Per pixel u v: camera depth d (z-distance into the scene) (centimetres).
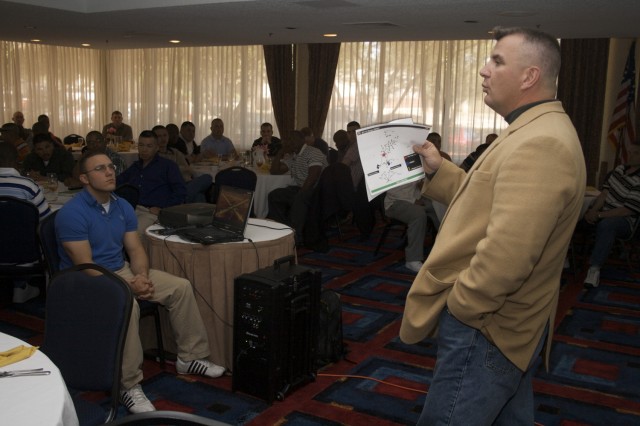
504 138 159
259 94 1046
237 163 721
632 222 510
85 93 1191
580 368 353
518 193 146
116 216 310
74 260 296
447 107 892
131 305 210
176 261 319
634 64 759
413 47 912
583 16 533
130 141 908
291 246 337
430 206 573
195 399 300
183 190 506
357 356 358
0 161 386
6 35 853
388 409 295
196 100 1103
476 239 160
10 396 152
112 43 945
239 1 504
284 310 294
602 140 817
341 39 793
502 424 188
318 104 971
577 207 158
